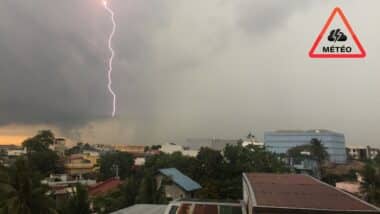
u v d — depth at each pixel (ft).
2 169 61.93
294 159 303.89
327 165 302.25
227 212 67.87
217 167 157.89
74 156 299.17
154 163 222.28
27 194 60.49
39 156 223.10
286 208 40.19
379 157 339.98
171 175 135.74
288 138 401.08
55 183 156.56
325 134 382.42
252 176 75.20
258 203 42.63
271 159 175.63
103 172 251.39
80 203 80.12
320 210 39.29
